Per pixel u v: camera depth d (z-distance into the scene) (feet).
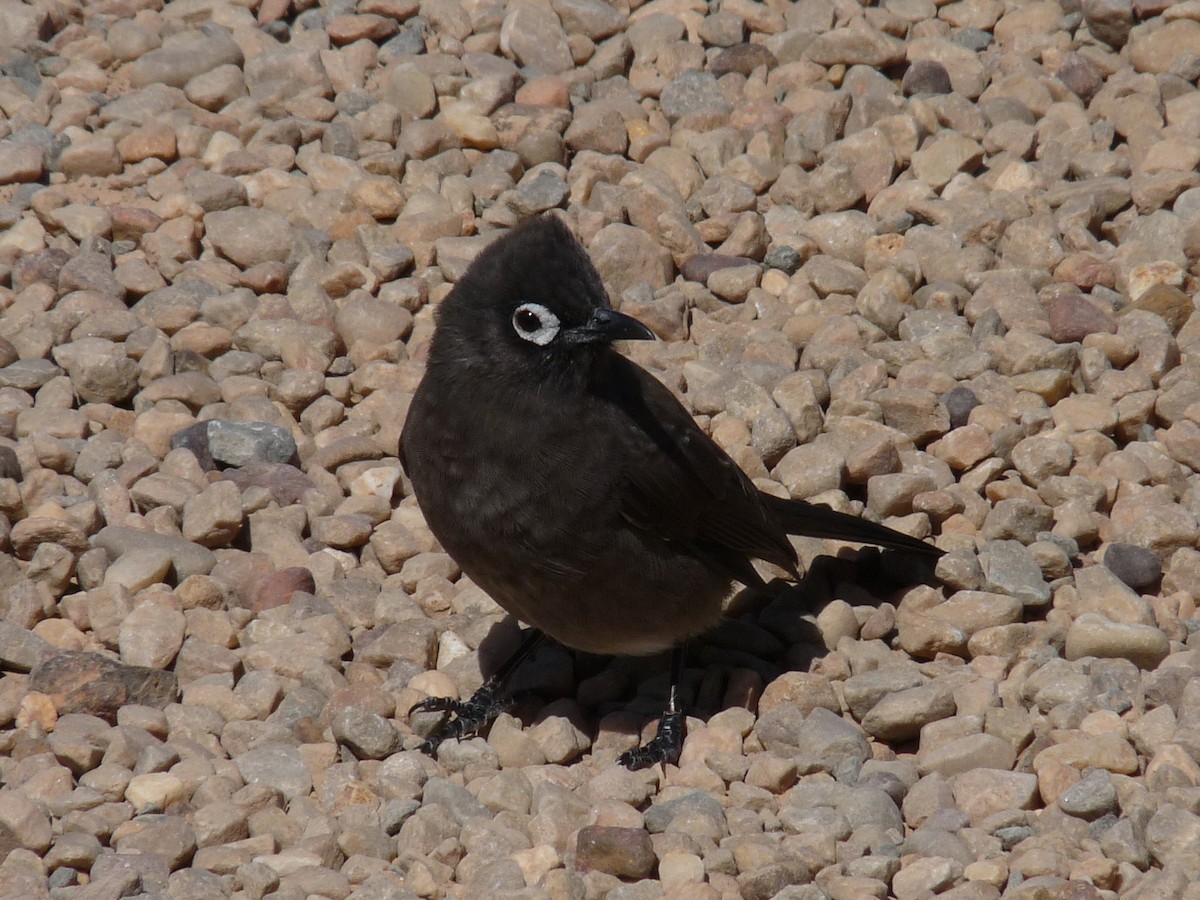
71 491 40.34
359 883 29.48
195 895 28.37
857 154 51.65
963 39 57.57
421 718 34.58
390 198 50.31
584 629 33.94
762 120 53.52
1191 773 31.30
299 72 54.95
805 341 46.19
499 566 33.24
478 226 50.78
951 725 32.83
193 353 45.03
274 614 36.76
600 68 56.18
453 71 55.31
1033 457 40.91
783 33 57.06
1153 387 43.80
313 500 40.63
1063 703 33.68
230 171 51.49
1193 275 47.34
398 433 43.06
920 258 48.47
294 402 44.14
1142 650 35.04
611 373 33.76
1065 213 48.93
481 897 28.12
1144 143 51.85
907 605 37.50
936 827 30.27
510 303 32.27
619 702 36.45
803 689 34.45
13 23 56.44
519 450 32.30
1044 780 31.12
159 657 34.94
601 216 49.65
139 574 36.96
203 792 31.12
